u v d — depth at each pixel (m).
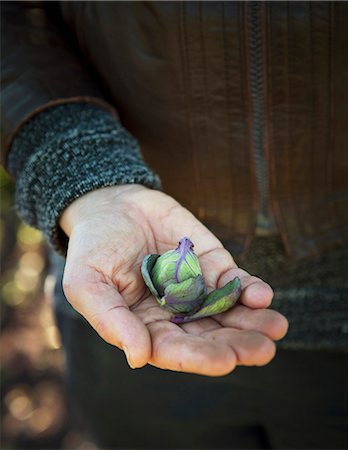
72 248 0.55
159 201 0.58
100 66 0.69
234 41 0.62
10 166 0.67
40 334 1.44
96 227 0.55
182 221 0.58
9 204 1.40
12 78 0.66
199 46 0.63
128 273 0.55
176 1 0.62
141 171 0.60
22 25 0.69
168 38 0.64
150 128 0.70
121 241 0.55
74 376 0.80
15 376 1.41
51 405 1.38
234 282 0.53
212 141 0.67
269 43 0.62
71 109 0.66
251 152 0.66
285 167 0.67
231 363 0.48
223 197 0.69
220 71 0.64
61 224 0.60
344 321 0.69
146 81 0.67
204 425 0.76
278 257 0.70
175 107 0.67
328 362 0.71
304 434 0.74
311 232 0.68
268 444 0.78
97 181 0.59
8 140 0.66
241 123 0.66
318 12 0.61
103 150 0.61
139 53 0.66
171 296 0.53
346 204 0.68
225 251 0.58
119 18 0.66
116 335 0.50
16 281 1.47
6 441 1.33
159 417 0.77
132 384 0.76
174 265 0.55
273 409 0.74
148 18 0.64
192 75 0.65
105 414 0.79
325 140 0.66
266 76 0.63
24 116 0.65
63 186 0.59
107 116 0.66
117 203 0.58
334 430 0.73
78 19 0.68
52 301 0.80
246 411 0.75
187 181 0.70
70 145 0.62
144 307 0.55
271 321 0.52
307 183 0.68
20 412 1.37
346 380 0.71
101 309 0.51
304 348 0.70
